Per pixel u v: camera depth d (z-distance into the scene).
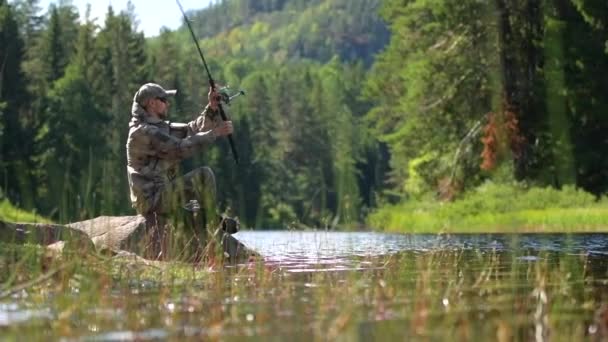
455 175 71.25
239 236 45.12
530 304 9.72
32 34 134.38
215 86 19.70
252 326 8.45
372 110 83.75
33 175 44.00
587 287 11.43
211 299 10.55
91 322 8.75
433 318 8.73
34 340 7.75
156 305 9.97
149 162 19.11
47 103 94.00
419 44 75.94
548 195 55.09
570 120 65.25
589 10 67.00
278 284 12.25
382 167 110.12
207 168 18.97
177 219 18.61
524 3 67.94
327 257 18.64
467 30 70.69
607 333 7.82
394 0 80.38
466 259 16.97
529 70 67.75
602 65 65.62
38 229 16.16
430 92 73.56
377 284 11.99
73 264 12.48
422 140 76.00
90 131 93.69
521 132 64.88
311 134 183.88
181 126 19.78
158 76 164.88
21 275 12.57
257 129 185.12
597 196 63.16
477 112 71.00
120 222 18.70
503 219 54.06
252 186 63.66
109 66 126.31
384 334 7.85
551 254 18.59
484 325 8.27
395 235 40.62
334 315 9.11
